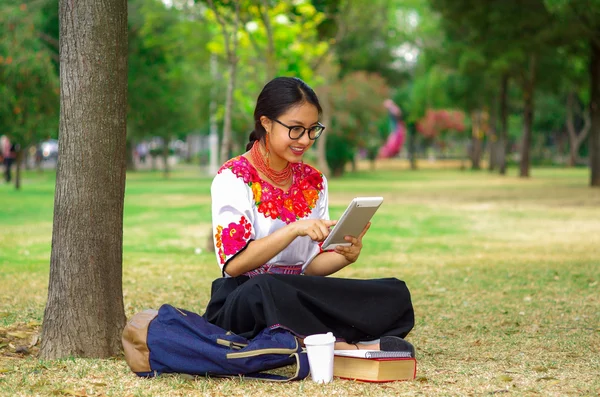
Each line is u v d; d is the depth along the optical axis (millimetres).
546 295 7645
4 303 6914
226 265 4180
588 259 10219
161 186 28750
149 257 10531
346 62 41062
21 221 14930
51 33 27812
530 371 4547
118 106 4965
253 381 4141
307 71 16188
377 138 41469
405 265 9938
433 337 5785
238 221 4195
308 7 14422
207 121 42062
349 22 26266
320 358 4090
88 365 4609
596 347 5312
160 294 7648
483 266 9703
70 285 4922
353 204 3953
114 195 5012
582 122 63531
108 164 4953
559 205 19625
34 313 6418
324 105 37594
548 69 34062
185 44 21922
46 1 23312
